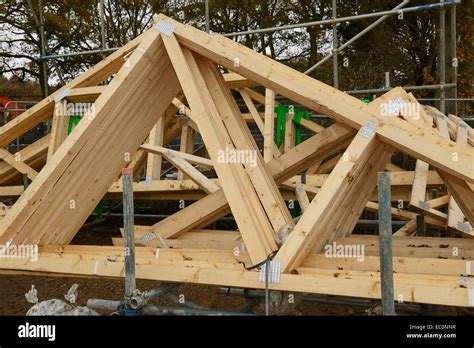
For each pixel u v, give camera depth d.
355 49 15.05
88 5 17.45
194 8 16.64
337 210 3.62
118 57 5.26
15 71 20.94
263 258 3.12
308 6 15.97
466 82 14.48
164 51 4.08
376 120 3.43
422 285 2.60
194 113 3.63
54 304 4.04
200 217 4.48
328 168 7.53
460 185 3.70
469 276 2.82
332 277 2.78
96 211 7.75
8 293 5.63
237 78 6.43
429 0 13.91
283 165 4.43
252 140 4.28
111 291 5.59
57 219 3.95
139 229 4.67
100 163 4.11
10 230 3.66
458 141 5.51
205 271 3.04
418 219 5.00
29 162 6.98
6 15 18.09
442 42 7.44
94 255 3.59
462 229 4.69
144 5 17.09
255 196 3.64
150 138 7.11
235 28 16.64
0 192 7.15
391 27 15.09
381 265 2.44
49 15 17.34
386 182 2.39
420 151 3.27
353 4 14.91
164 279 3.12
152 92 4.25
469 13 13.99
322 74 13.38
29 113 5.89
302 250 3.10
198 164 6.73
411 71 15.75
